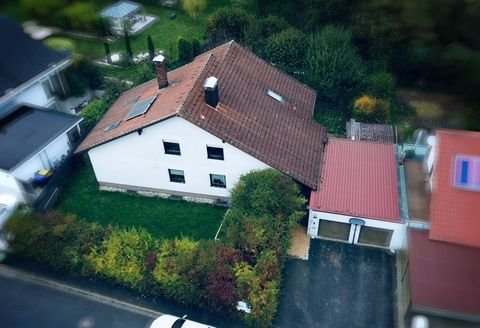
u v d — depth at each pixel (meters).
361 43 33.53
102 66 38.03
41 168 27.03
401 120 30.44
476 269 19.64
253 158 23.41
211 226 24.67
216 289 19.80
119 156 25.31
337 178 24.20
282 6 39.81
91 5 37.94
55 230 22.23
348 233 23.33
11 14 31.47
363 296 21.36
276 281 20.39
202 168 24.73
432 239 20.72
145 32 43.00
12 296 22.03
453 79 17.02
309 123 27.36
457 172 20.64
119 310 21.25
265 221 21.94
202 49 36.59
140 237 21.81
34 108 29.97
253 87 26.86
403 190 23.12
